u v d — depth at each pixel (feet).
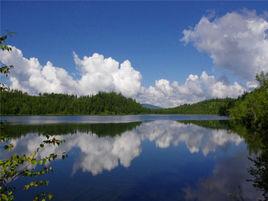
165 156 141.59
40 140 190.70
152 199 77.00
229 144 179.93
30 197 76.18
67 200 75.56
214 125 365.61
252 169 108.99
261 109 255.91
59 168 111.45
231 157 135.13
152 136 233.35
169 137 226.58
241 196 78.28
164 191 83.82
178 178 98.78
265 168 109.70
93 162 124.77
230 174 102.32
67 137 215.72
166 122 455.22
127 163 124.06
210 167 115.03
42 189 83.61
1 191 29.30
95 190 84.43
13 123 367.45
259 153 143.02
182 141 200.34
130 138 217.56
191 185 89.76
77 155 140.97
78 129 288.10
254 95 280.51
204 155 143.33
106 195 80.18
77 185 89.20
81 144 179.83
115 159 132.77
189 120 530.27
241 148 161.68
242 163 120.57
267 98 251.60
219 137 220.64
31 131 254.88
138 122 446.60
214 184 90.22
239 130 278.67
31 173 30.37
